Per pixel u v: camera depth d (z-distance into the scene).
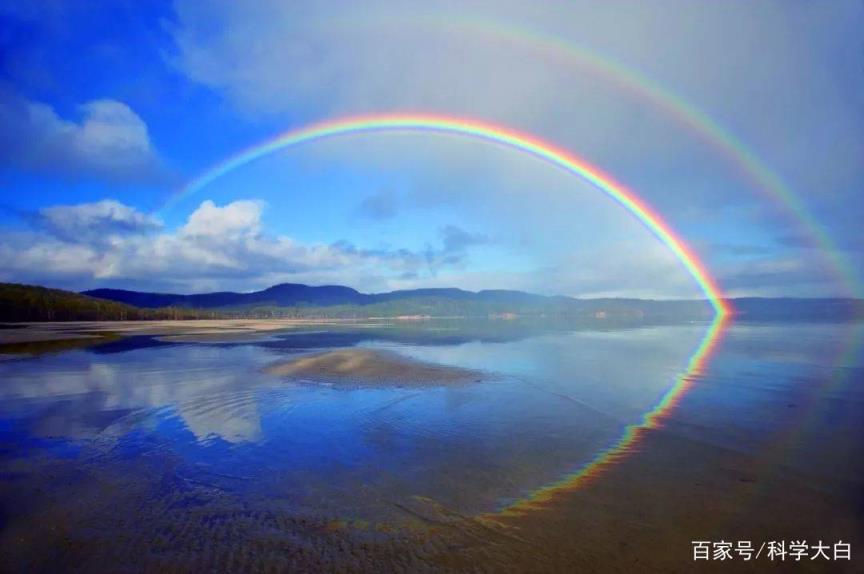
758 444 12.79
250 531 8.19
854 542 7.67
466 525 8.39
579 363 29.84
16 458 12.09
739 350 36.44
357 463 11.58
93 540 7.91
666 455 11.95
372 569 7.04
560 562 7.18
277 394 19.80
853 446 12.59
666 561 7.19
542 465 11.34
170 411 17.02
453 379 23.33
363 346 44.28
